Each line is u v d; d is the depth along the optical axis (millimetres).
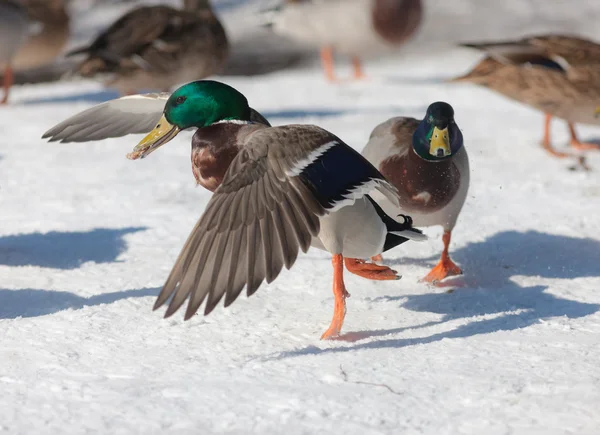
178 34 22438
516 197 15656
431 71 36062
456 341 9297
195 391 8055
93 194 15953
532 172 17547
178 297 7766
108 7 48062
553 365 8594
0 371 8523
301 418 7523
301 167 8328
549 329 9641
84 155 19359
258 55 43219
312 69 41094
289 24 32094
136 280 11406
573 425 7367
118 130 10703
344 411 7645
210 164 9000
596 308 10336
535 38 18500
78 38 43375
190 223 14148
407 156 10719
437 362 8719
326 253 12516
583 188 16281
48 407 7730
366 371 8500
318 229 8133
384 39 31594
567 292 10945
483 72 18875
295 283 11266
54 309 10320
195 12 23172
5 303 10492
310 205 8188
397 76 34000
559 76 18031
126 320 9969
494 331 9594
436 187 10742
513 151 19453
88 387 8148
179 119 8992
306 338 9469
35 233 13508
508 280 11484
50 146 20188
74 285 11188
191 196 15898
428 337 9445
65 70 39812
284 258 7844
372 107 25406
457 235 13477
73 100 27375
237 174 8133
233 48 43781
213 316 10094
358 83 31547
